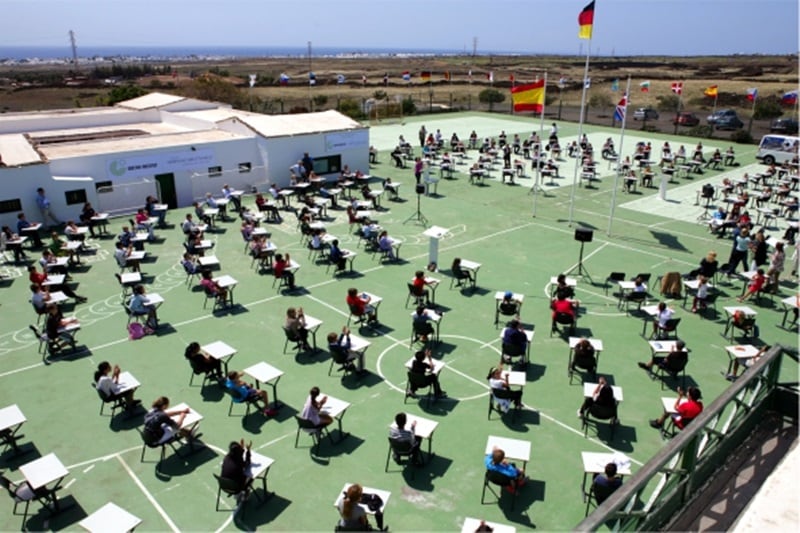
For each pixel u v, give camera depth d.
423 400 13.80
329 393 14.05
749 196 31.58
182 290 20.02
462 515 10.37
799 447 4.50
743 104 73.88
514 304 16.89
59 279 18.75
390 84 113.75
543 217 28.78
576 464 11.70
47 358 15.65
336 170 35.94
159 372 14.97
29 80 130.88
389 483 11.14
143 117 41.84
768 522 3.70
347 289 20.16
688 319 18.11
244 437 12.44
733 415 6.74
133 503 10.63
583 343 14.13
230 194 28.69
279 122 34.84
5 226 23.86
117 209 28.64
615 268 22.30
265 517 10.30
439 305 18.95
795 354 6.70
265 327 17.44
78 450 12.05
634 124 58.88
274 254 21.50
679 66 152.88
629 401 13.82
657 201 32.06
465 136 50.62
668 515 5.88
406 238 25.47
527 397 13.97
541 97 26.42
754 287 18.97
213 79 71.06
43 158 26.20
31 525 10.12
